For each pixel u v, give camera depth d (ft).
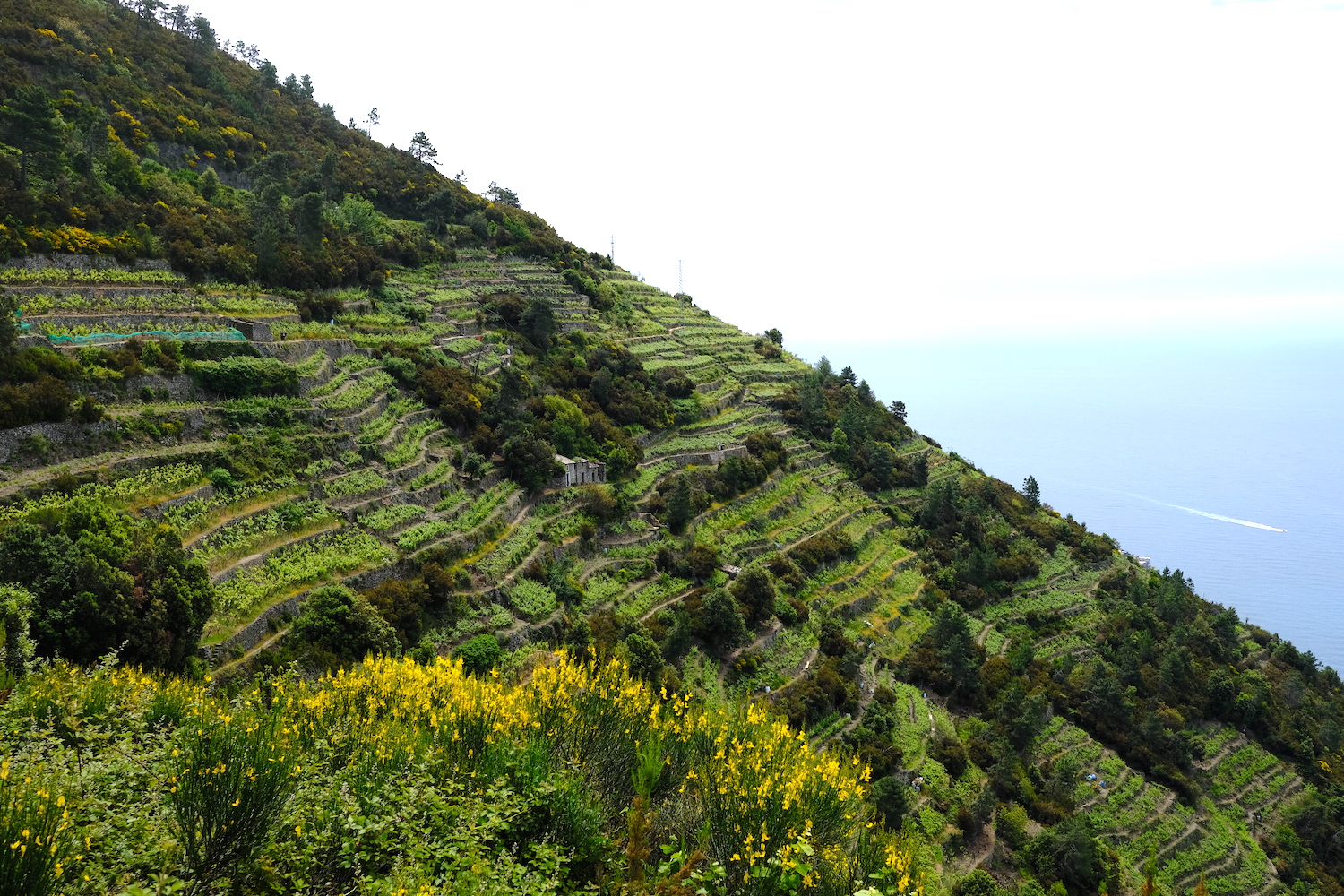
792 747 56.24
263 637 131.03
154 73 333.83
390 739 51.19
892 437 395.14
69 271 187.01
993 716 234.38
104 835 37.65
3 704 57.52
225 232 240.53
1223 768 253.65
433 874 40.06
